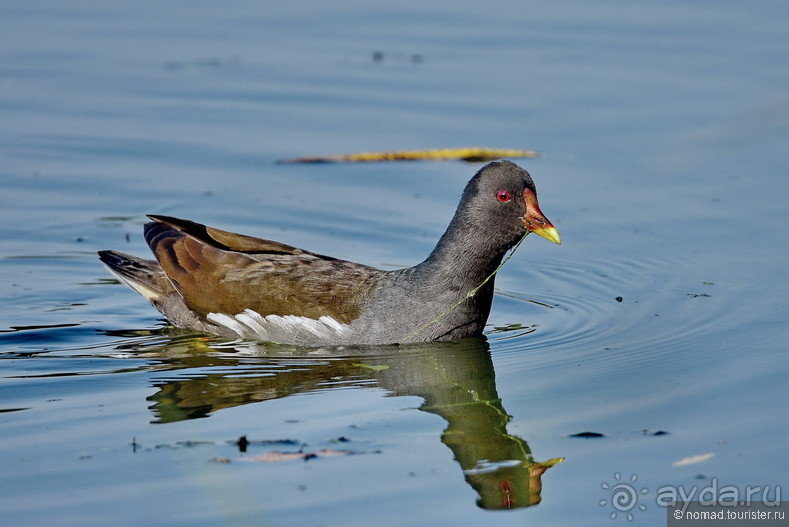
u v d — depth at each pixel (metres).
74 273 14.34
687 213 15.87
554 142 17.95
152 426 9.93
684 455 9.45
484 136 18.16
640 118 18.56
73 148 17.97
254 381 11.12
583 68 20.58
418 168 17.50
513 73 20.58
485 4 24.27
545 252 15.31
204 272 12.53
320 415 10.28
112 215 15.96
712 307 12.98
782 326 12.30
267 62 21.31
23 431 9.77
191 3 24.22
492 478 9.09
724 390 10.73
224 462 9.21
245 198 16.53
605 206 16.16
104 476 8.95
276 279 12.26
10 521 8.27
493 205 11.63
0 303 13.27
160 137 18.39
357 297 12.02
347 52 21.80
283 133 18.52
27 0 24.05
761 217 15.53
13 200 16.27
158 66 21.09
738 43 21.36
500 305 13.69
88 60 21.23
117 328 12.77
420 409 10.48
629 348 12.00
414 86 20.14
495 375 11.38
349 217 15.97
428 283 11.89
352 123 18.78
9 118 18.86
